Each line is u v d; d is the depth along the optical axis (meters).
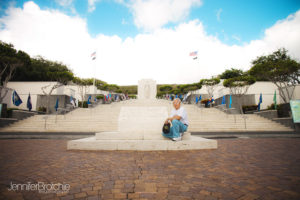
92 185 2.07
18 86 22.77
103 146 4.47
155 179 2.28
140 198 1.71
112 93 34.28
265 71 15.72
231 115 15.41
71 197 1.74
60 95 21.36
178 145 4.46
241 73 31.20
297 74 16.83
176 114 4.78
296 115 11.44
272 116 13.83
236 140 6.80
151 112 5.16
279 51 24.09
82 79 24.73
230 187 2.00
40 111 19.17
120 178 2.32
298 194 1.78
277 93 21.59
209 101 23.31
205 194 1.81
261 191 1.87
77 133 10.66
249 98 21.25
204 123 12.98
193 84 27.97
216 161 3.27
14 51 18.48
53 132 11.38
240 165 2.98
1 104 13.51
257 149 4.62
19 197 1.76
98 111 17.30
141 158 3.51
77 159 3.45
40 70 28.92
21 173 2.57
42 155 3.87
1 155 3.92
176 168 2.79
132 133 4.75
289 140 6.61
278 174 2.47
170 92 40.06
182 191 1.89
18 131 11.93
